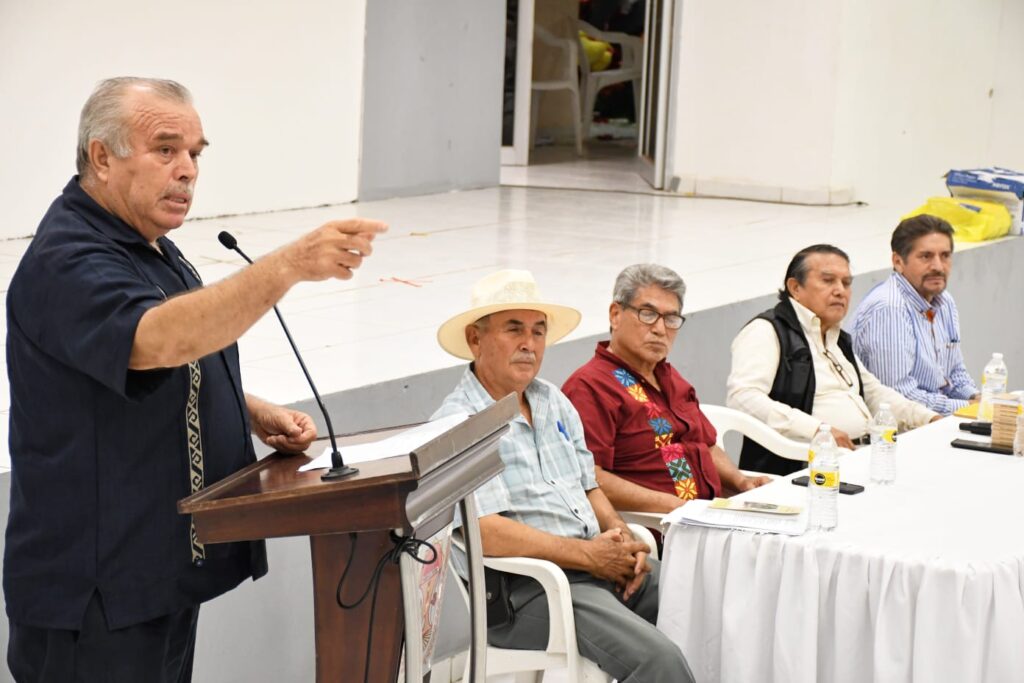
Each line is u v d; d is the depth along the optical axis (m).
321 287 5.91
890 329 4.80
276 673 3.44
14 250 6.49
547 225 8.37
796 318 4.38
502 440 3.22
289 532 1.96
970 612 2.71
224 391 2.33
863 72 10.24
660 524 3.56
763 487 3.31
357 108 9.03
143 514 2.19
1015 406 3.70
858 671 2.83
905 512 3.11
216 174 8.06
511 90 12.27
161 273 2.25
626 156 13.55
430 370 4.18
